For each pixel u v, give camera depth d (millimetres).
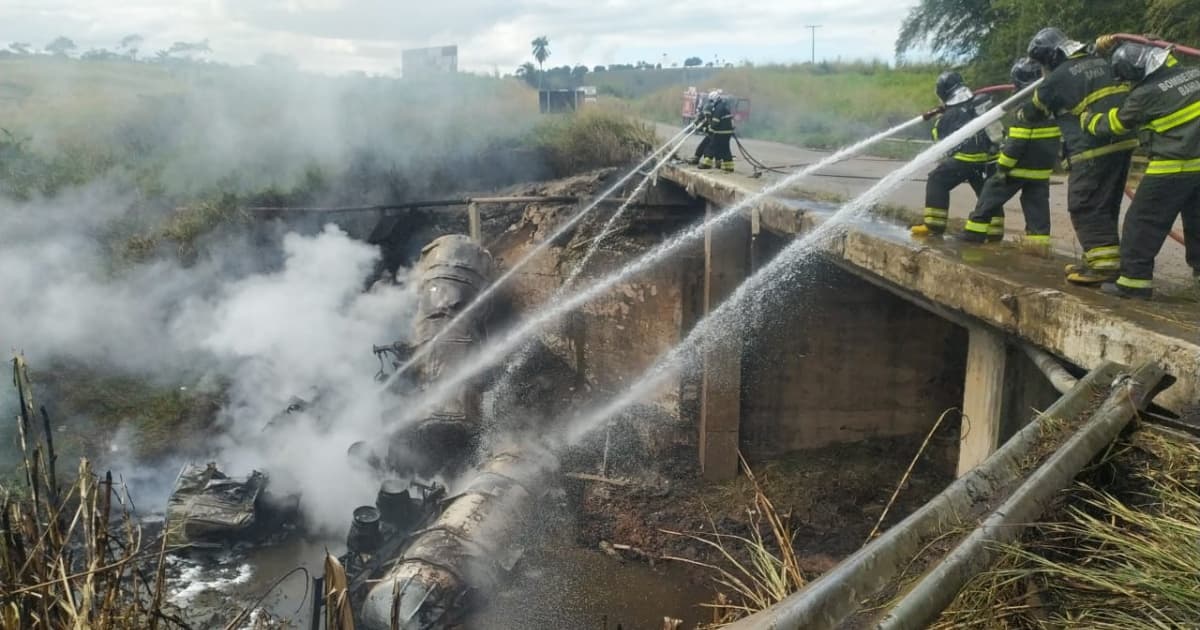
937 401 16953
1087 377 4637
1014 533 3404
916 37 27422
